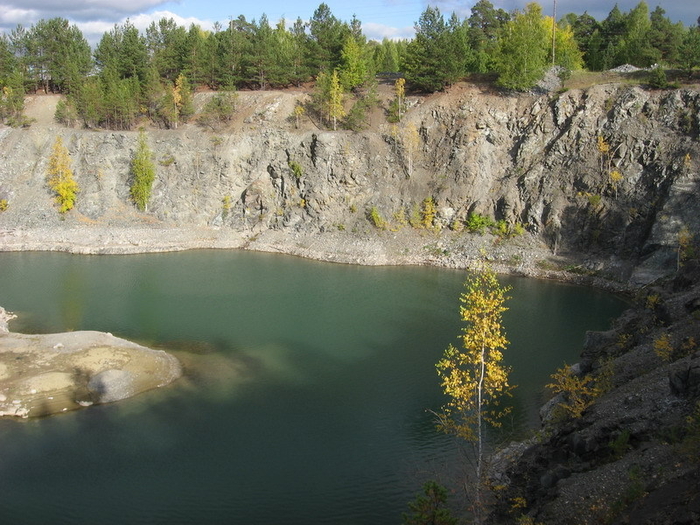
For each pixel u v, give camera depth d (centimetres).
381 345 5722
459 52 10662
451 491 3334
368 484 3506
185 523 3175
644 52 10719
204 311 6706
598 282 7869
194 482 3519
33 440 3941
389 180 10388
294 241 10125
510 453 3634
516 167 9750
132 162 10988
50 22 12950
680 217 7788
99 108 11406
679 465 2386
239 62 12581
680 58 9231
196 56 12569
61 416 4250
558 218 8925
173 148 11106
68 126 11631
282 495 3409
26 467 3644
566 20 13700
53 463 3691
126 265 8856
